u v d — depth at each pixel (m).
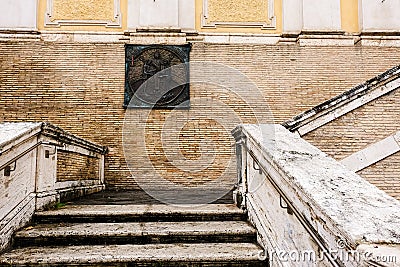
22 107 10.41
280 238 3.47
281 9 11.45
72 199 6.60
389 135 4.95
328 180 2.90
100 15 11.10
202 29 11.23
